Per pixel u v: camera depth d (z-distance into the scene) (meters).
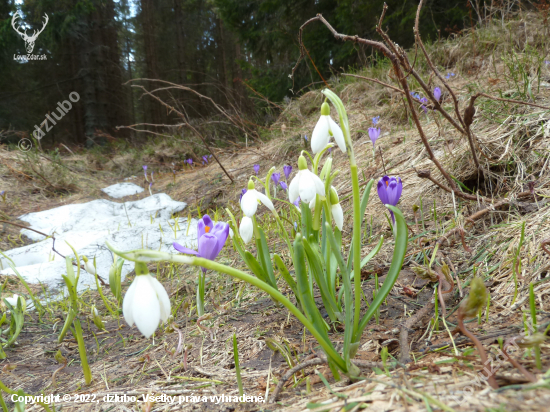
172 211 4.95
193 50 20.20
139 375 1.60
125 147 12.07
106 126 15.23
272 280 1.60
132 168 8.79
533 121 2.63
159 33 19.70
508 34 5.13
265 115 9.83
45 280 3.13
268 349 1.57
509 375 0.90
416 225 2.37
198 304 1.77
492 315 1.37
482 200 2.30
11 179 6.60
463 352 1.12
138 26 19.88
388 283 1.20
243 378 1.39
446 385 0.92
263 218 3.81
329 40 9.41
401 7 7.98
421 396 0.89
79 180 7.52
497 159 2.56
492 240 1.94
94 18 15.13
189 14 20.14
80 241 4.02
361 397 0.96
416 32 2.00
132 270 3.29
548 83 3.32
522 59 3.84
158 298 0.92
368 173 3.52
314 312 1.19
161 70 19.41
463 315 0.97
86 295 2.83
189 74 19.53
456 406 0.82
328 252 1.52
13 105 15.48
